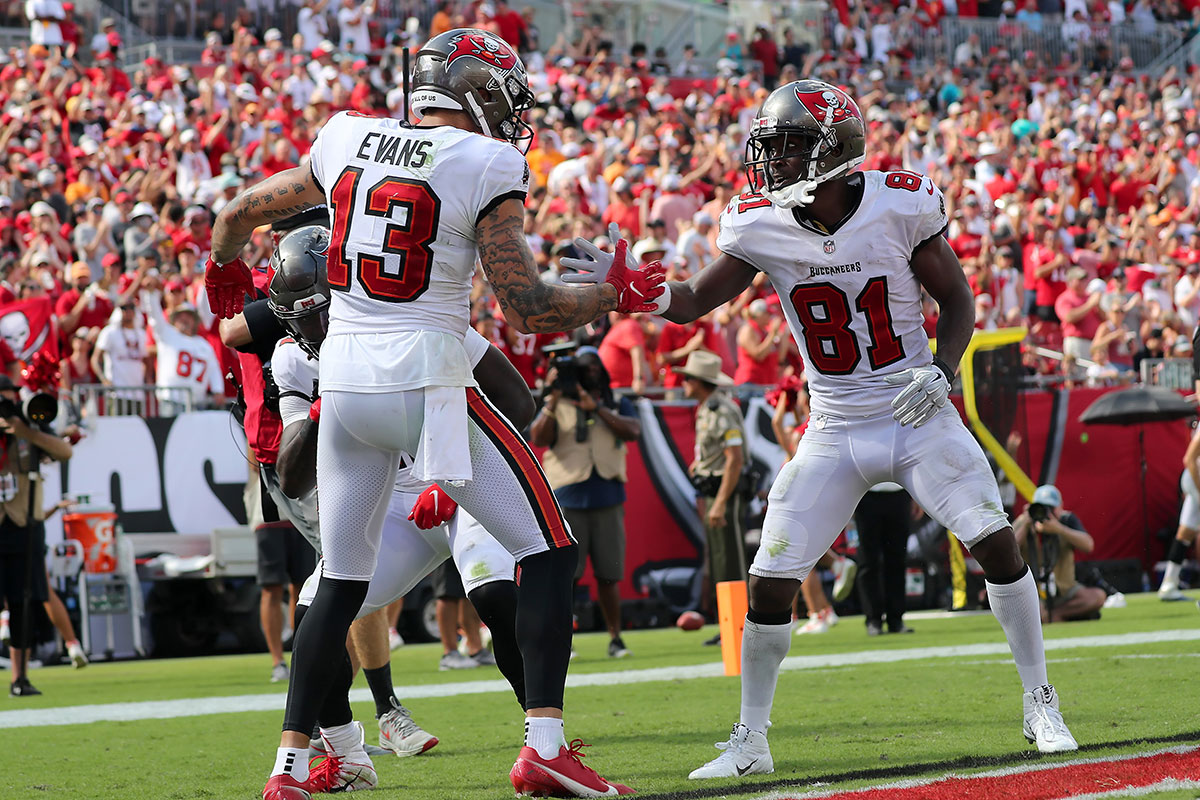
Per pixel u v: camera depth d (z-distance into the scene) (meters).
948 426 7.41
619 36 40.00
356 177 6.33
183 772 8.30
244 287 7.46
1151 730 8.00
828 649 15.64
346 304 6.32
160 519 19.03
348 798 7.06
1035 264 29.64
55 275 23.05
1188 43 47.53
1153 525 24.30
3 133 27.48
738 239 7.50
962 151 37.19
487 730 9.82
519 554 6.53
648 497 21.05
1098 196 36.94
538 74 37.00
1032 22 45.66
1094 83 44.81
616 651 16.22
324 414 6.34
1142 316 28.42
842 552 21.47
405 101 6.70
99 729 10.77
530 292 6.20
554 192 29.58
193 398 19.83
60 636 18.41
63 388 18.78
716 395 17.77
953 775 6.63
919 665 13.16
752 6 41.81
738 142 33.84
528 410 8.00
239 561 18.73
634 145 33.16
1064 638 15.69
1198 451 21.16
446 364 6.21
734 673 13.16
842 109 7.24
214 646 19.36
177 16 34.19
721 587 13.27
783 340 23.80
